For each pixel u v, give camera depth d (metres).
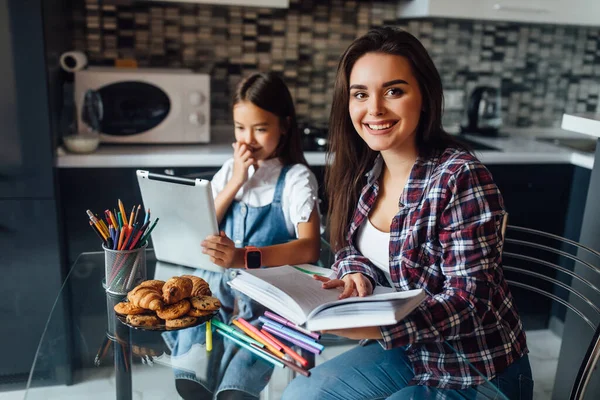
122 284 1.38
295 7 2.88
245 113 1.75
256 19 2.86
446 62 3.08
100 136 2.44
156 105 2.46
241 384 1.09
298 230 1.71
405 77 1.25
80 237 2.37
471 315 1.19
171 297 1.23
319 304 1.18
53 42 2.26
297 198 1.73
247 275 1.29
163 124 2.48
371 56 1.26
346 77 1.35
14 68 2.12
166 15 2.76
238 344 1.20
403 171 1.41
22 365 2.37
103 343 1.22
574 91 3.23
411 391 1.13
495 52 3.10
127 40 2.76
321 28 2.93
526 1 2.65
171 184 1.43
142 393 1.06
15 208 2.24
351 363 1.24
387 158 1.42
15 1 2.07
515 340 1.31
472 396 1.09
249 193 1.81
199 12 2.79
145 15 2.74
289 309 1.17
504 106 3.19
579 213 2.64
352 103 1.32
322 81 3.01
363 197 1.49
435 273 1.31
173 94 2.46
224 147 2.54
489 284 1.22
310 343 1.19
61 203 2.33
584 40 3.15
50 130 2.20
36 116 2.18
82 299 1.39
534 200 2.69
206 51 2.85
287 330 1.22
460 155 1.29
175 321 1.23
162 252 1.59
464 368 1.15
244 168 1.77
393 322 1.04
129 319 1.23
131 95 2.43
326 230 2.09
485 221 1.23
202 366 1.13
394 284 1.37
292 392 1.08
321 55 2.97
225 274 1.51
